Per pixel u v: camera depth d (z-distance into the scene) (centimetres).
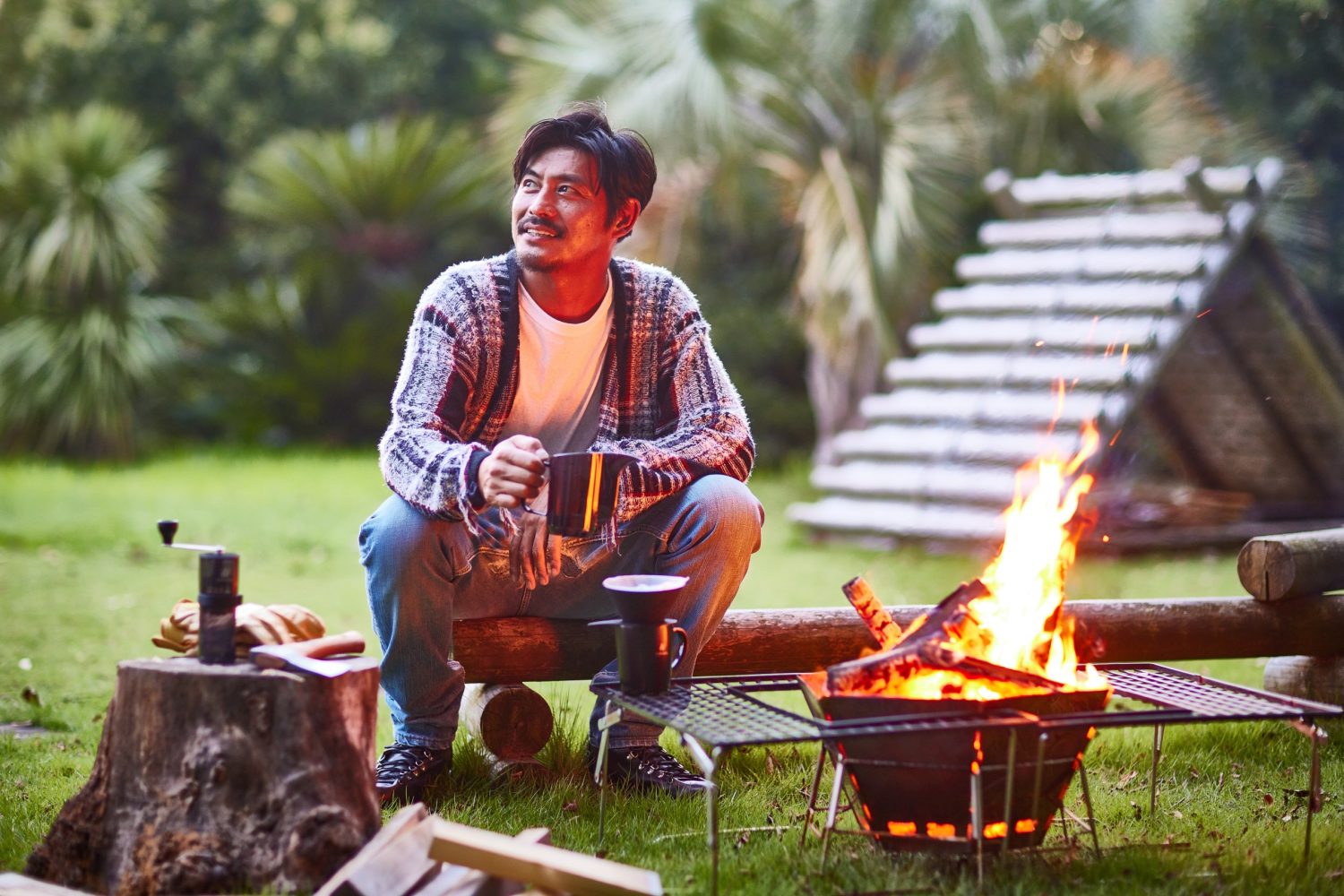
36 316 1204
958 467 808
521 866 233
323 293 1405
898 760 255
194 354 1416
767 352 1451
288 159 1372
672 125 934
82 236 1191
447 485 285
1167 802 322
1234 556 813
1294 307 816
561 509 279
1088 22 1070
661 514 314
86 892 242
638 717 322
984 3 977
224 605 252
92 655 499
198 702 243
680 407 324
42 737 384
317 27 1642
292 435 1395
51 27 1566
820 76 985
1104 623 365
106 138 1237
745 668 347
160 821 242
